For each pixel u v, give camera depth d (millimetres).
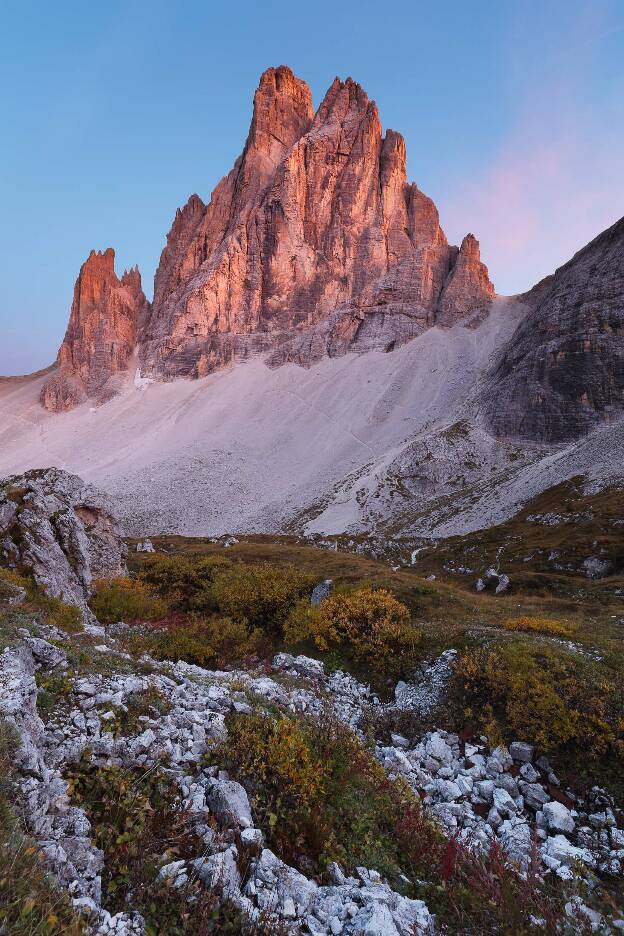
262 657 20297
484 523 89688
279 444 188625
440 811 9586
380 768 9750
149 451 194500
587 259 163625
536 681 13297
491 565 58125
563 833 9453
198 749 7891
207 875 5344
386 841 7574
